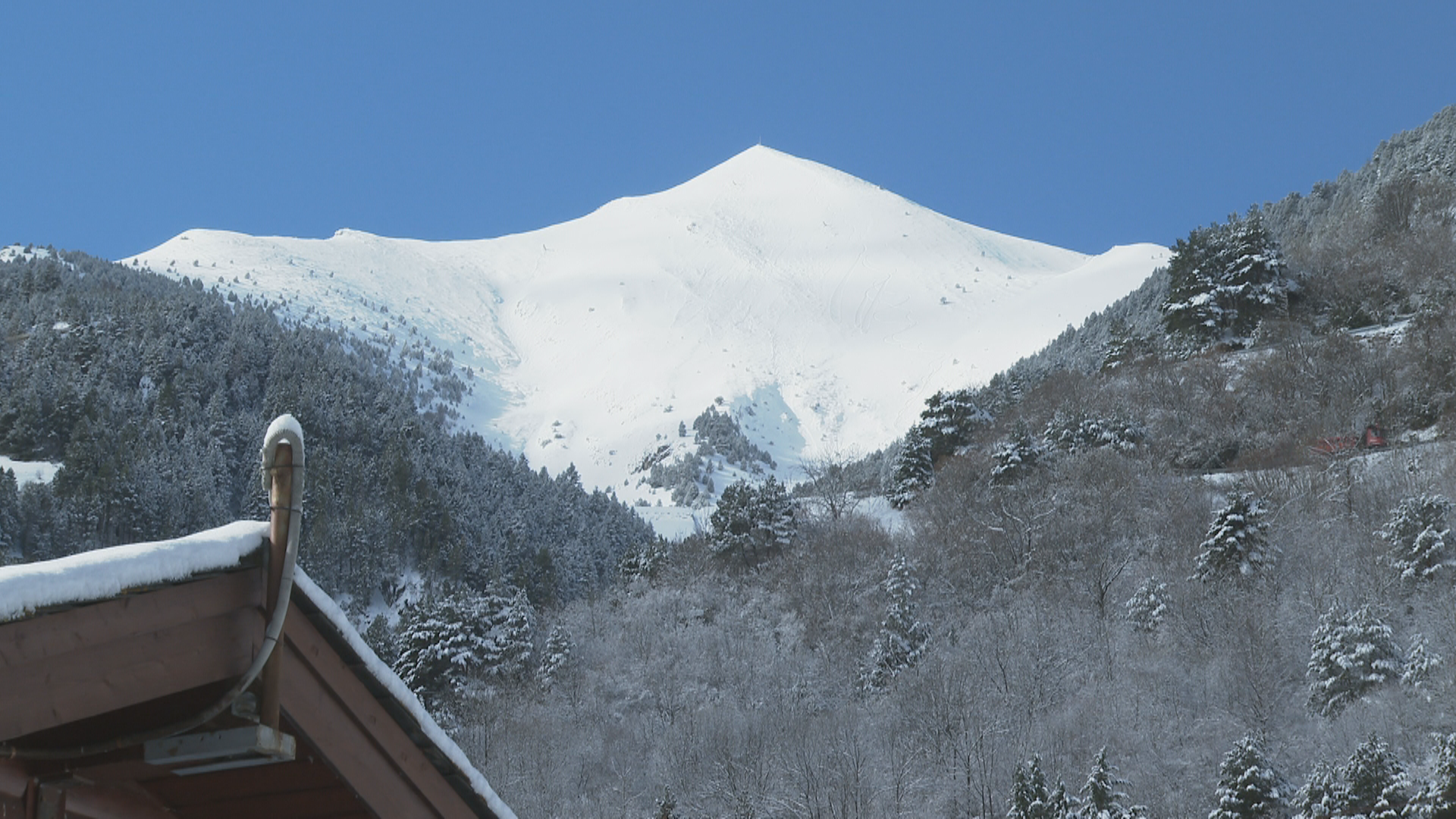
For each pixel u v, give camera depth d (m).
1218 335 110.12
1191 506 75.38
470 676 71.69
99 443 115.69
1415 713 48.62
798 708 62.53
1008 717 55.44
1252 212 116.00
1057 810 43.25
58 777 6.40
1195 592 61.94
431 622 73.12
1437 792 39.81
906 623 66.31
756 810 49.75
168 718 6.20
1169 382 99.56
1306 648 57.12
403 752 7.48
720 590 81.56
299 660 6.73
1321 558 64.38
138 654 5.74
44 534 103.69
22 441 127.31
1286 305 109.88
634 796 55.12
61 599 5.30
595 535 129.88
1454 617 54.47
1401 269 112.25
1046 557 73.81
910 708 55.94
